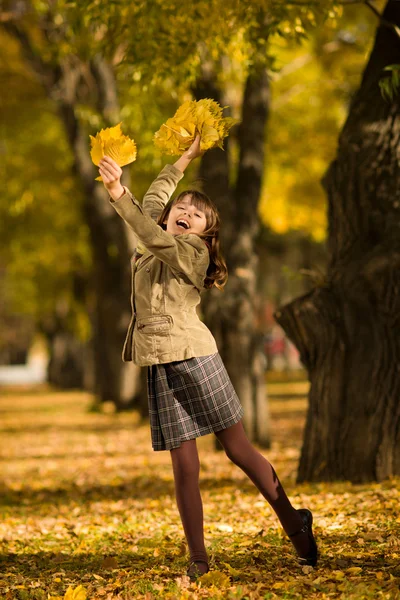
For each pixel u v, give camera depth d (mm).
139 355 6398
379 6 21312
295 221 35062
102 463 19062
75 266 45094
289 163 32375
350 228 11867
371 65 12234
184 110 6984
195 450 6434
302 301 11859
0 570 7770
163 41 12352
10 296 63500
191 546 6449
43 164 35000
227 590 6059
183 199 6723
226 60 19125
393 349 11430
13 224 40875
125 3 11914
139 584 6441
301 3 11594
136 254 6691
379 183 11617
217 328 19531
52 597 6238
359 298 11594
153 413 6504
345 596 5703
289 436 22906
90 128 24078
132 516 10648
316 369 11898
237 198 19844
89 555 8172
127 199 6086
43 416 35562
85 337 54125
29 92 32156
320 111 31797
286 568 6746
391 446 11305
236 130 20859
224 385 6449
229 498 11336
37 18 24344
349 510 9117
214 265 6691
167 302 6344
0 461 20719
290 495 10641
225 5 11234
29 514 11820
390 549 7094
